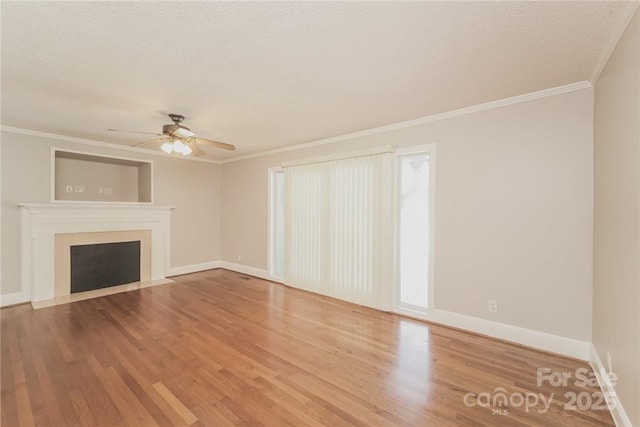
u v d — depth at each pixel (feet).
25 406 6.11
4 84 8.11
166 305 12.65
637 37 4.73
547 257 8.57
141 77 7.70
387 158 11.78
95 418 5.78
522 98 8.84
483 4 4.89
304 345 8.99
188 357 8.21
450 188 10.37
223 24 5.46
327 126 12.12
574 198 8.13
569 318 8.26
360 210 12.67
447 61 6.85
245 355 8.34
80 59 6.77
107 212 14.94
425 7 4.97
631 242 4.99
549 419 5.85
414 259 12.32
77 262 14.03
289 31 5.69
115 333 9.75
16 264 12.68
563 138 8.26
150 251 16.78
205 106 9.81
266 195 17.42
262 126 12.18
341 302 13.12
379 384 7.00
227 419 5.80
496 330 9.47
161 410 6.04
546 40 5.95
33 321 10.71
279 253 17.46
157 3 4.86
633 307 4.91
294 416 5.90
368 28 5.58
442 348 8.81
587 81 7.79
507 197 9.21
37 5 4.87
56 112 10.43
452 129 10.32
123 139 14.37
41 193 13.28
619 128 5.66
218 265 20.35
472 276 9.95
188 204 18.75
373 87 8.32
